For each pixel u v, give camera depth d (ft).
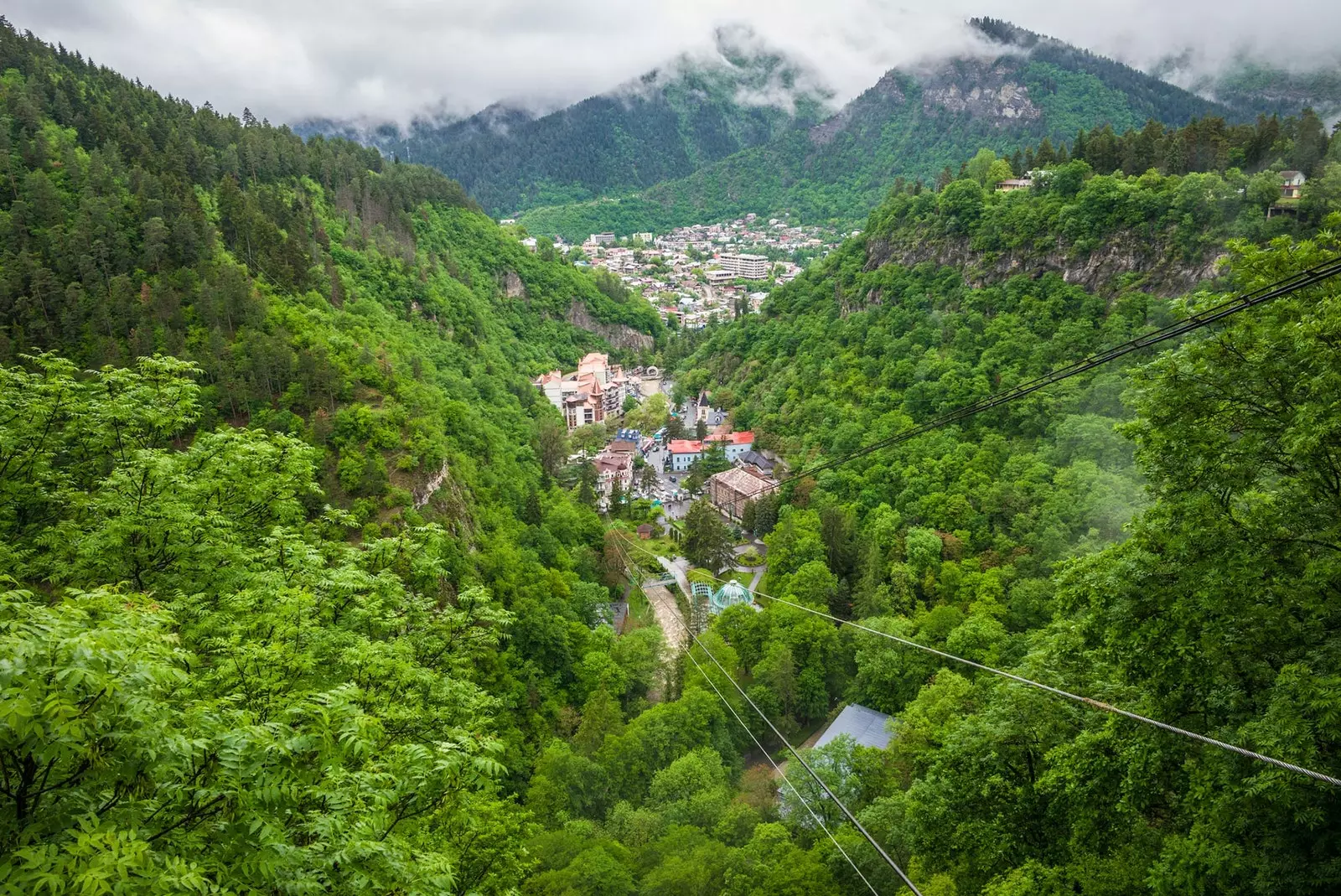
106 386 95.35
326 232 484.33
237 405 239.50
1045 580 219.41
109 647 32.12
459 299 555.28
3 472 84.58
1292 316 69.72
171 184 334.24
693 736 193.98
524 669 207.41
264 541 87.15
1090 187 343.26
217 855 35.29
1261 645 69.82
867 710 205.98
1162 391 78.28
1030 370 321.73
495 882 78.69
